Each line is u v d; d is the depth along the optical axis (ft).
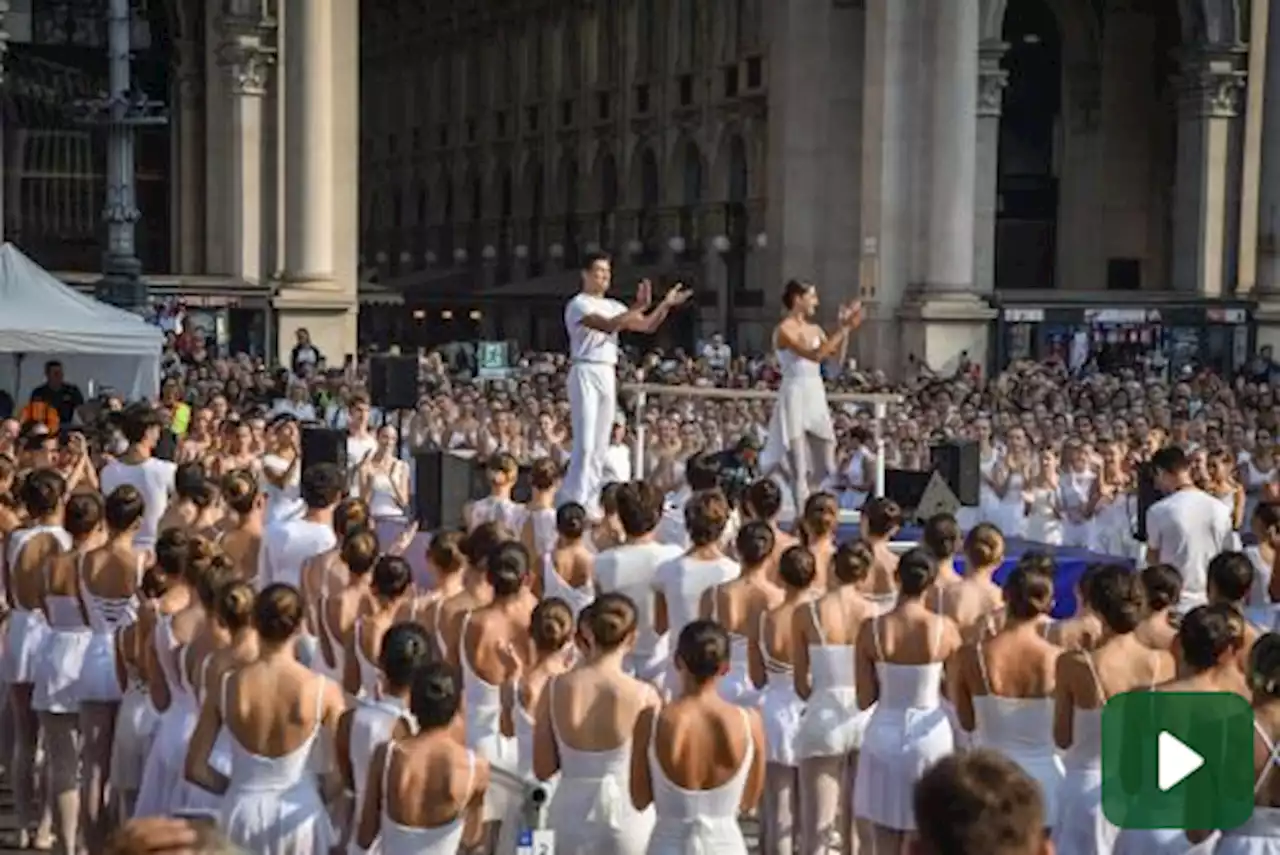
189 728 43.78
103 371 116.57
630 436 104.22
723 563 50.98
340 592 48.47
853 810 47.34
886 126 190.39
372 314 293.02
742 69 224.12
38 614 52.65
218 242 193.67
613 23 257.75
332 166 187.62
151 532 67.87
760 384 155.94
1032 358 193.88
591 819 39.22
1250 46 218.18
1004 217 247.09
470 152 293.43
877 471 91.76
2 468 58.59
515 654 45.39
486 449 107.04
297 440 88.28
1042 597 42.06
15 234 218.59
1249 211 219.20
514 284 271.28
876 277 191.01
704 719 37.11
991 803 18.34
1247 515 104.22
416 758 36.04
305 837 38.04
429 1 302.66
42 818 54.13
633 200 251.80
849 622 46.80
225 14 188.65
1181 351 198.39
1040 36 246.06
